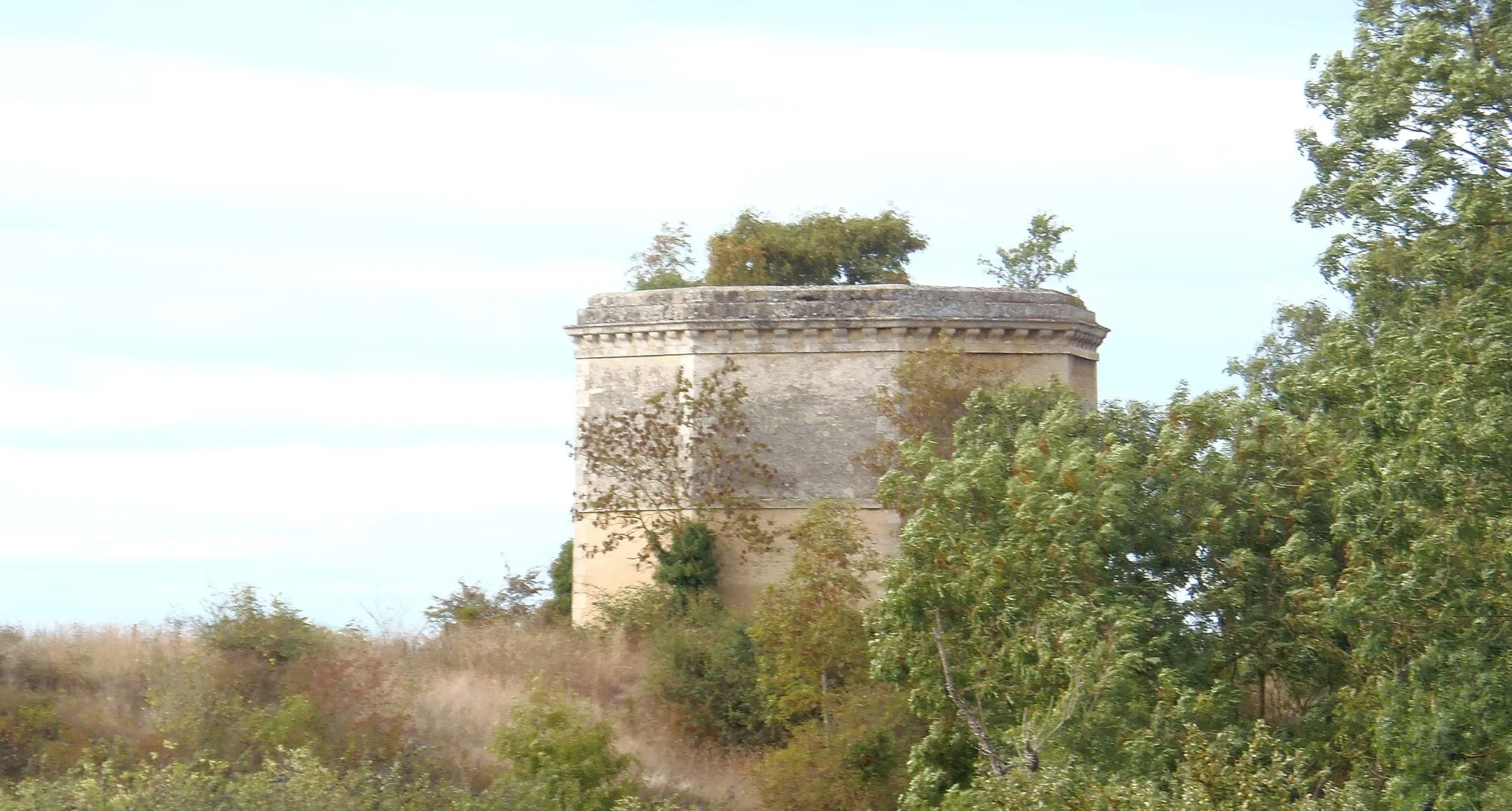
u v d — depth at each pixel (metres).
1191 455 106.75
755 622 153.12
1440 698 84.12
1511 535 80.38
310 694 138.00
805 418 177.62
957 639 109.94
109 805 101.88
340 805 104.19
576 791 120.94
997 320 178.12
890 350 176.75
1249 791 78.00
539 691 131.12
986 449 134.00
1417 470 81.44
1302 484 105.25
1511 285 86.06
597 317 184.88
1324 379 102.00
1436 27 90.44
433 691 148.38
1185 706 92.69
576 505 184.00
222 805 100.94
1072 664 94.19
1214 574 104.44
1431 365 83.31
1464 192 88.19
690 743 151.75
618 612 173.12
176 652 145.62
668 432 177.88
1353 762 93.69
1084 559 101.19
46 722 130.38
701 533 174.00
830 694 140.25
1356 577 90.62
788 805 133.50
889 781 132.25
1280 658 102.00
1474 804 82.25
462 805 111.62
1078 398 155.00
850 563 150.38
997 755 94.25
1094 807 79.06
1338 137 98.50
